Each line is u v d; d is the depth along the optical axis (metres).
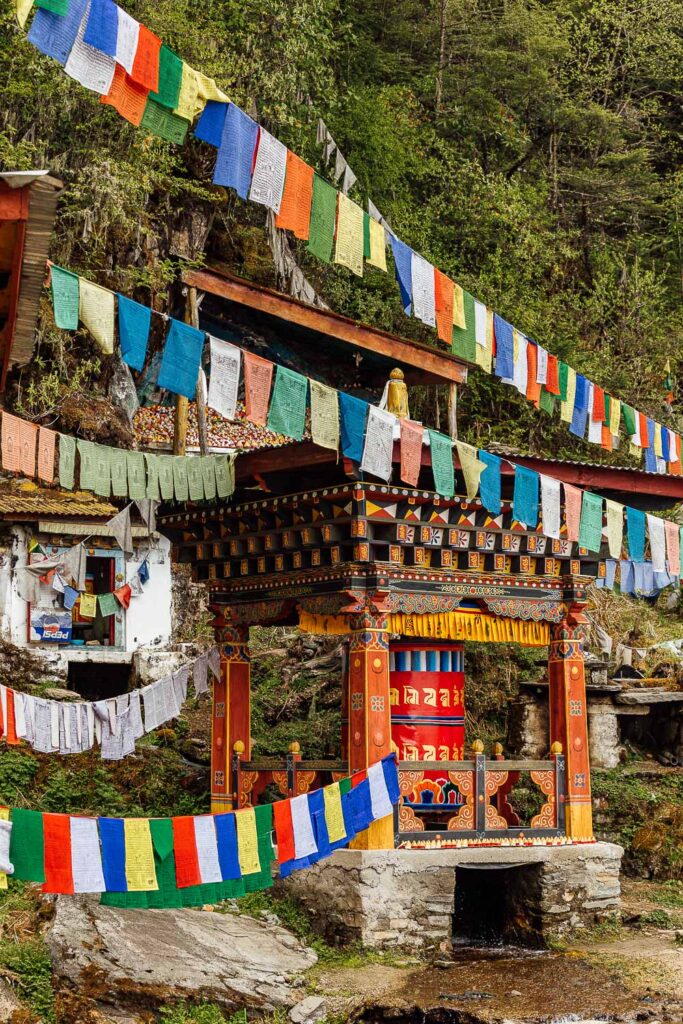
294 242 28.16
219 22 26.70
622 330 34.03
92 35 8.08
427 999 11.76
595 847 14.59
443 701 14.53
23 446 10.93
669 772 17.91
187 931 12.65
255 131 9.07
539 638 15.11
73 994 11.30
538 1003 11.70
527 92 37.91
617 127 39.34
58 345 23.41
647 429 15.50
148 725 14.34
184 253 25.72
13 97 23.83
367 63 36.28
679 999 11.77
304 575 14.26
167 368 9.49
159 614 21.55
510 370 12.60
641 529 14.45
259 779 14.83
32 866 9.44
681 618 23.92
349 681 13.49
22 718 13.05
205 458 12.65
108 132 24.64
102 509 21.11
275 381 10.32
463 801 13.97
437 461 11.94
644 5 42.06
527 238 32.56
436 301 11.13
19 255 7.71
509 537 14.34
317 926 13.32
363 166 31.17
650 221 39.88
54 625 20.47
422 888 13.23
